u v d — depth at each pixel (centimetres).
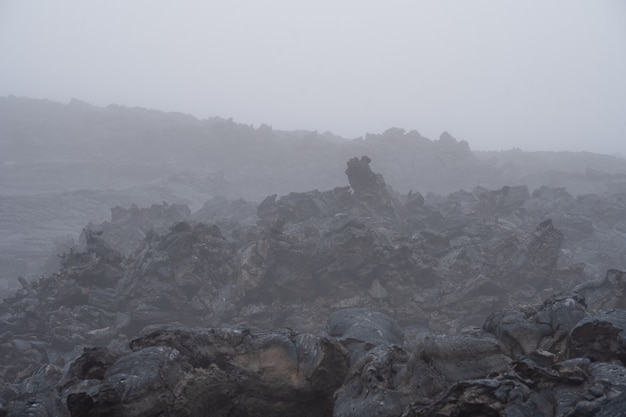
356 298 2066
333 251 2081
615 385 634
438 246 2595
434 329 2069
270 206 3100
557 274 2331
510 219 3466
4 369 1675
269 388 876
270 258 2100
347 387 852
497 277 2281
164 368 792
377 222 2941
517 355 870
